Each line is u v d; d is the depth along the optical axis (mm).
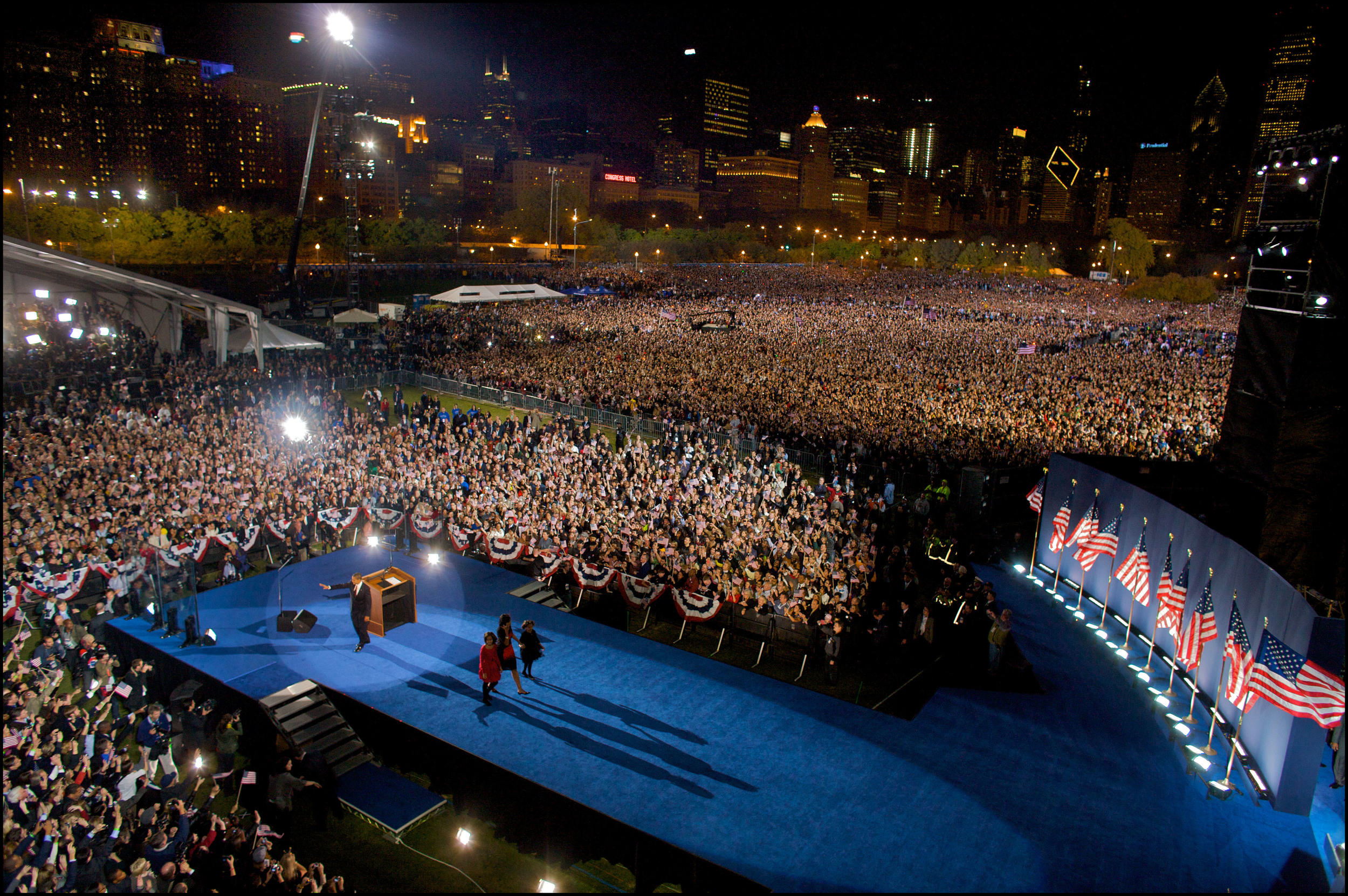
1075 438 36250
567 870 14008
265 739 16547
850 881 12266
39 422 32500
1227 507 20688
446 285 118938
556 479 28344
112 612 20344
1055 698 17844
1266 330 19547
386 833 14633
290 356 51312
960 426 38031
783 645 19766
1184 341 75500
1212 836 13445
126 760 14664
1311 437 18141
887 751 15727
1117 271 176875
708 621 20688
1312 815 14055
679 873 12906
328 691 17359
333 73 72000
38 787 12711
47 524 21453
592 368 51562
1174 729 16250
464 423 39031
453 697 17250
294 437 26406
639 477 29359
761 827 13430
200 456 28797
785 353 60656
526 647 17609
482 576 23531
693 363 54219
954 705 17516
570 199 199875
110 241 107125
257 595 21984
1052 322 92500
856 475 32594
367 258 154250
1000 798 14344
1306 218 18391
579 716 16656
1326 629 13461
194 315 50312
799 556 22812
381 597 19672
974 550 26188
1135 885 12312
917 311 99438
